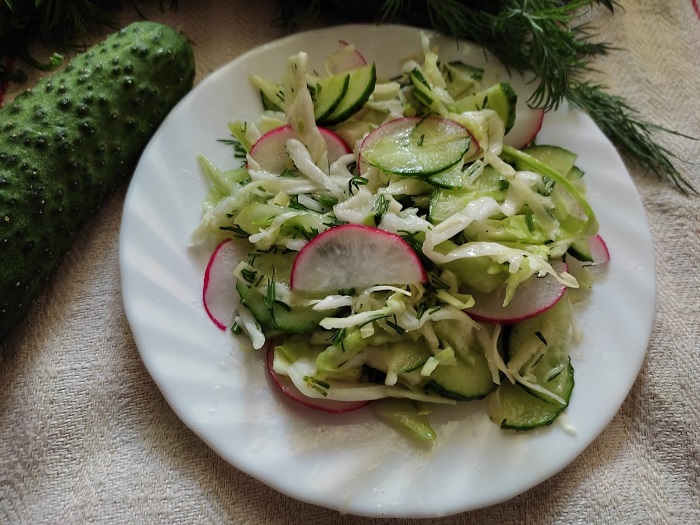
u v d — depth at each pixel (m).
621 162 0.24
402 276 0.20
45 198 0.21
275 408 0.20
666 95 0.28
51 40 0.27
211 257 0.22
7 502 0.20
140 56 0.23
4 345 0.22
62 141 0.22
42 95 0.22
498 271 0.20
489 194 0.22
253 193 0.22
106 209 0.25
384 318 0.20
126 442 0.21
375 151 0.23
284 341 0.21
